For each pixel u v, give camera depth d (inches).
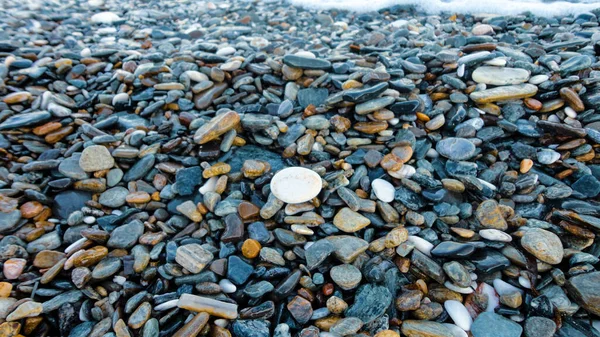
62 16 31.0
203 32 28.8
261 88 19.4
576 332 10.9
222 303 11.5
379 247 13.0
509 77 17.3
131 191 15.4
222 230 13.9
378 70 18.7
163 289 12.1
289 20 31.0
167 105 18.4
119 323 11.1
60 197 14.9
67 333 11.3
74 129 17.7
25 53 21.7
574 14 26.6
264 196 14.9
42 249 13.4
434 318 11.6
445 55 18.8
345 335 10.8
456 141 15.8
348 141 16.6
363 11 32.1
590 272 11.7
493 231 13.0
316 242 13.1
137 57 21.4
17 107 17.8
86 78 20.6
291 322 11.4
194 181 15.4
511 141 16.3
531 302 11.4
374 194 14.7
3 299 11.6
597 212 13.4
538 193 14.4
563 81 16.5
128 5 36.1
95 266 12.7
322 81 19.0
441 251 12.6
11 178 15.3
